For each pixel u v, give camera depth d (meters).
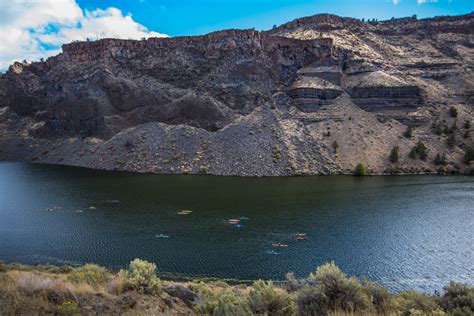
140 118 135.00
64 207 67.94
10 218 60.69
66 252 45.31
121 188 86.00
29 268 34.00
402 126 133.25
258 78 141.75
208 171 107.56
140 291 18.55
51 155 136.00
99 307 14.62
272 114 130.88
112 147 124.69
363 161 114.12
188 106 130.25
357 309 14.44
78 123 142.00
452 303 15.41
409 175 108.12
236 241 49.50
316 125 129.38
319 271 16.05
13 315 11.81
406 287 36.72
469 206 69.44
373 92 141.88
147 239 50.19
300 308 14.45
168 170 109.19
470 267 41.59
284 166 109.12
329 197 76.94
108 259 43.03
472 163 113.31
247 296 15.76
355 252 45.84
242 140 117.88
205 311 15.95
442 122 134.50
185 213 63.53
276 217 61.25
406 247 47.66
